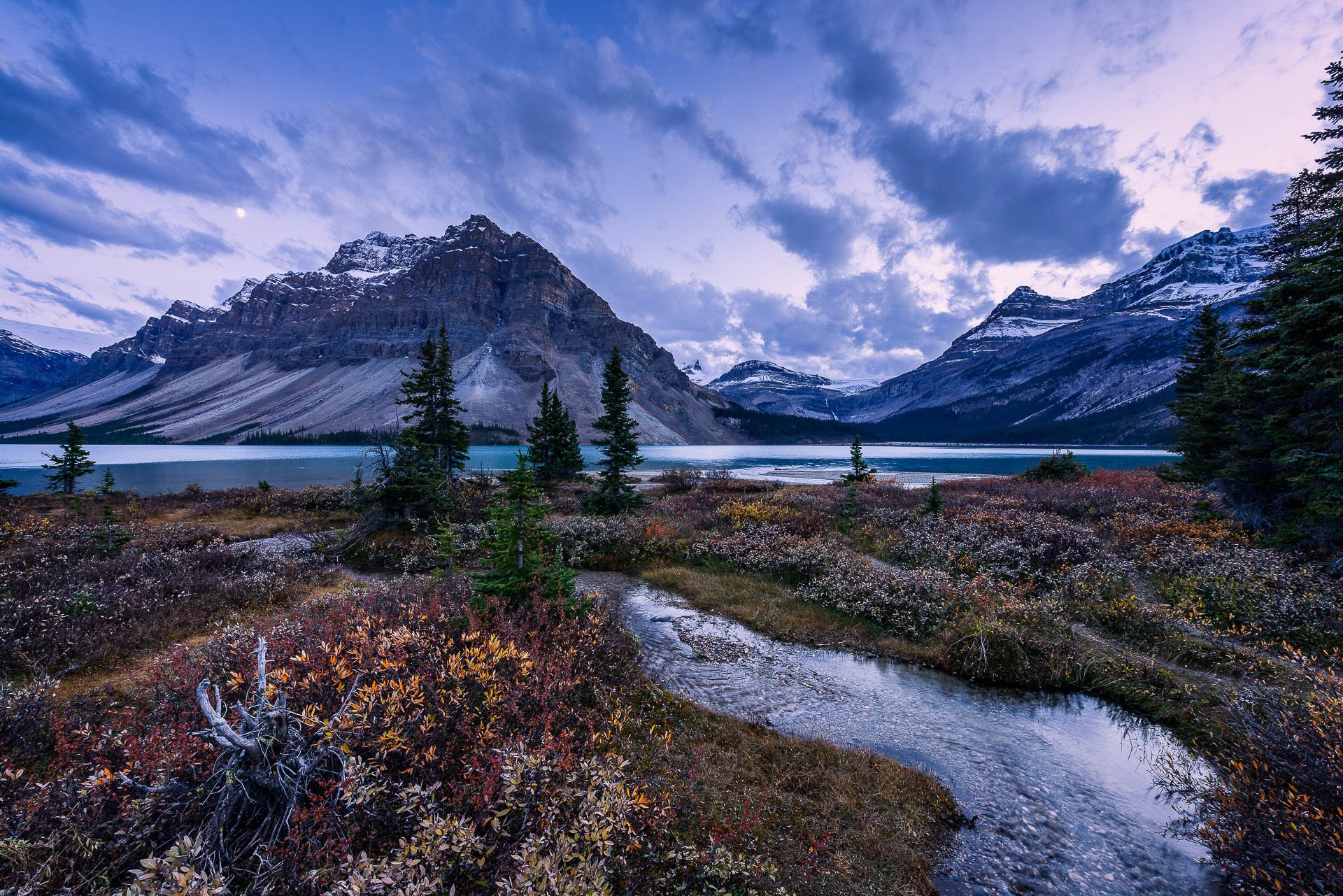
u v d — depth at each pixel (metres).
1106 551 15.19
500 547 9.95
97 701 6.23
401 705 4.87
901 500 27.77
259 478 62.69
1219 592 11.66
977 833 6.14
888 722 8.61
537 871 3.31
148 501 31.14
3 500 26.77
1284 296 13.99
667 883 4.69
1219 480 18.36
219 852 3.58
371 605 9.29
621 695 8.38
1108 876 5.52
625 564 18.33
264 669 4.88
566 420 40.31
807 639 12.16
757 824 5.89
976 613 11.95
